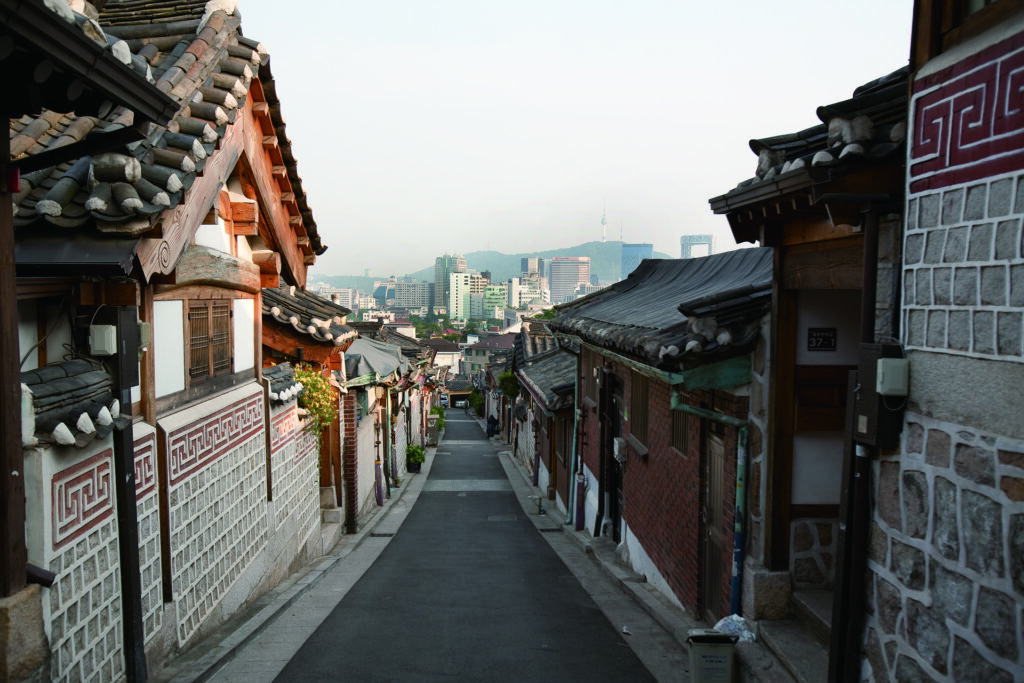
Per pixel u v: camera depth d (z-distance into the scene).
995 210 3.35
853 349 6.08
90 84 3.40
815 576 6.16
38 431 4.20
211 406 7.40
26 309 4.65
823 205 4.80
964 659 3.53
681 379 6.45
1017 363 3.21
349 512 15.92
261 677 6.11
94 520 4.84
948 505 3.67
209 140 5.59
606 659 6.78
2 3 2.76
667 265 14.73
